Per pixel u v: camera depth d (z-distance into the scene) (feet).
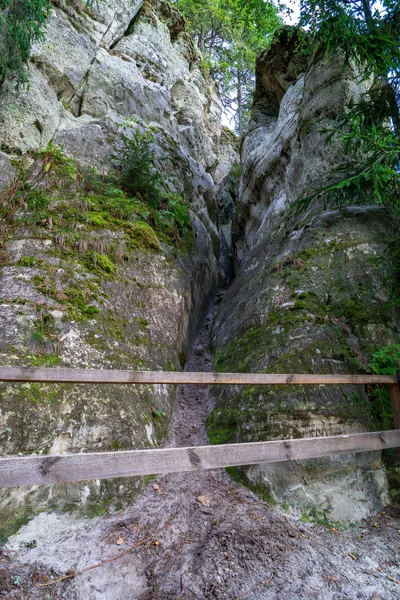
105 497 10.82
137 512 10.92
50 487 10.11
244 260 29.50
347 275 17.90
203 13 56.70
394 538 11.07
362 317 16.16
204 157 44.09
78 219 19.52
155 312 18.67
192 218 31.89
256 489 12.17
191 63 46.62
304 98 28.17
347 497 12.05
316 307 16.48
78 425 11.13
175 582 9.04
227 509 11.51
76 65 28.58
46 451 10.24
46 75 26.68
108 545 9.61
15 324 12.92
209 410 17.39
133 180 26.30
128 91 32.48
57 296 14.90
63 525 9.78
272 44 36.58
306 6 18.72
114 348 14.78
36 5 20.34
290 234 22.49
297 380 11.42
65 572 8.68
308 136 26.07
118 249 19.33
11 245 16.53
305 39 29.32
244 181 38.88
